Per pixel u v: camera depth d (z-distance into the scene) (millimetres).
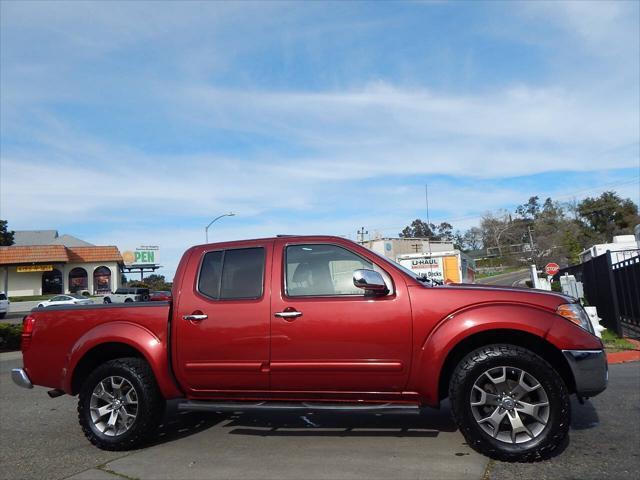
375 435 5258
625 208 78500
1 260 48812
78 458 4969
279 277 5047
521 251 85688
